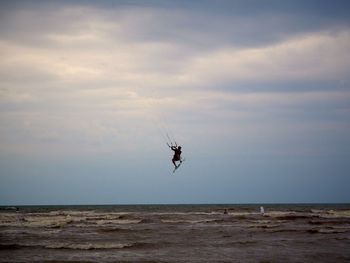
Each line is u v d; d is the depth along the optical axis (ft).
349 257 81.00
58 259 79.71
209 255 83.87
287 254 84.43
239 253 86.02
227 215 224.74
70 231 130.72
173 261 77.36
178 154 81.35
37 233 124.98
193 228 138.92
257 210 310.04
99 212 297.12
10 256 82.89
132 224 159.43
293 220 174.19
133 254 85.56
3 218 197.36
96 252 88.17
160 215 232.12
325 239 106.63
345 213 242.78
